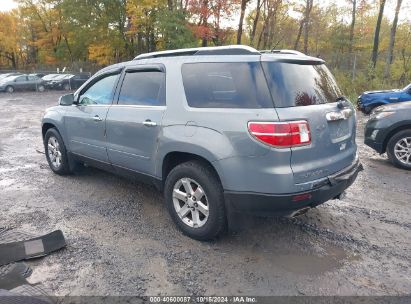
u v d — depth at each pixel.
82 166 5.87
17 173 6.14
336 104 3.68
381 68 23.31
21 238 3.79
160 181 4.07
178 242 3.73
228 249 3.58
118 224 4.15
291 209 3.25
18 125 12.08
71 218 4.30
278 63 3.30
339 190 3.60
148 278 3.12
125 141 4.38
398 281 3.09
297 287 3.00
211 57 3.61
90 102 5.04
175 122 3.72
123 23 39.03
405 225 4.14
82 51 45.53
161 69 4.04
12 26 50.25
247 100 3.25
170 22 26.94
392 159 6.54
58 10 42.56
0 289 2.89
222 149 3.30
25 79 29.75
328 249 3.60
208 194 3.50
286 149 3.10
